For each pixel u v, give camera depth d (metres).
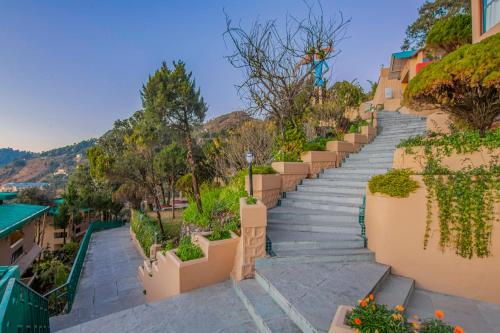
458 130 6.16
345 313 2.64
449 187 4.25
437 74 5.12
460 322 3.47
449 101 5.48
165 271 5.39
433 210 4.39
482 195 4.02
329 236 5.61
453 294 4.22
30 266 12.21
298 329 3.34
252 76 9.13
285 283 4.16
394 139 10.69
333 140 10.70
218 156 13.76
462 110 5.77
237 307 4.19
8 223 8.96
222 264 5.08
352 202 6.84
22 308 3.23
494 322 3.46
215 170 13.91
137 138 16.84
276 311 3.75
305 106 10.59
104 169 17.73
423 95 5.65
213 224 6.14
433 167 4.73
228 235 5.38
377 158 8.89
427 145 5.02
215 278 5.02
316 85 10.70
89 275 9.72
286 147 9.26
